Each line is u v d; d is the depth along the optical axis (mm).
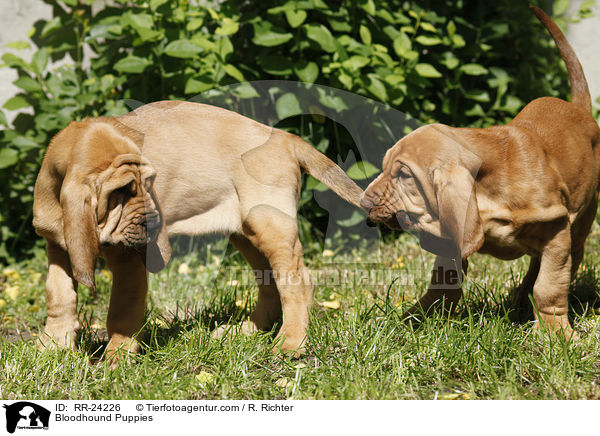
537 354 3838
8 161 6516
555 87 7957
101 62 6754
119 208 3654
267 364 3834
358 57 6008
